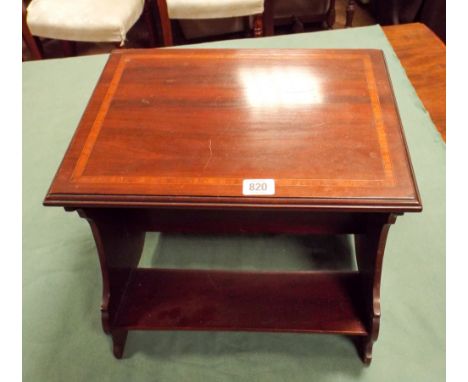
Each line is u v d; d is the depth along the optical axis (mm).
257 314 1083
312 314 1076
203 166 906
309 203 841
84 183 888
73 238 1398
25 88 1899
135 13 2057
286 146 935
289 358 1133
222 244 1369
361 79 1086
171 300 1119
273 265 1312
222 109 1027
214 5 2004
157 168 908
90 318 1221
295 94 1055
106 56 2064
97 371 1130
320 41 1978
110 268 1043
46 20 1966
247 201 850
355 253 1279
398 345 1134
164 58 1184
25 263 1341
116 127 1000
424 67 1846
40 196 1508
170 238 1391
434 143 1544
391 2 2387
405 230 1342
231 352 1149
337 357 1129
